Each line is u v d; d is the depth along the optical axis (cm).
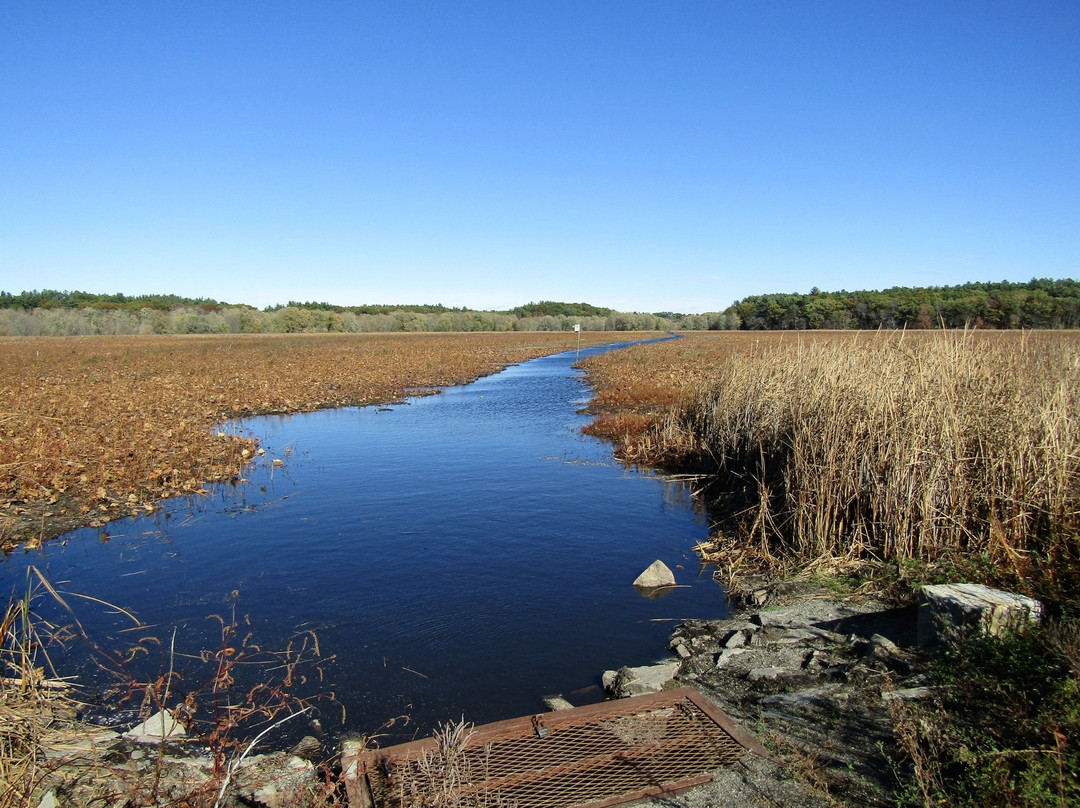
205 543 857
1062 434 671
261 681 527
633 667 527
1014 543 626
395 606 666
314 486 1150
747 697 478
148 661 561
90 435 1402
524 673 537
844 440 789
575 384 2988
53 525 920
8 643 582
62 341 6800
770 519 807
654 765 392
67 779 379
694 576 744
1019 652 420
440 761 374
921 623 518
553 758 402
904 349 902
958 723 393
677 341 6309
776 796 358
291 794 379
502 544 852
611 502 1047
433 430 1745
